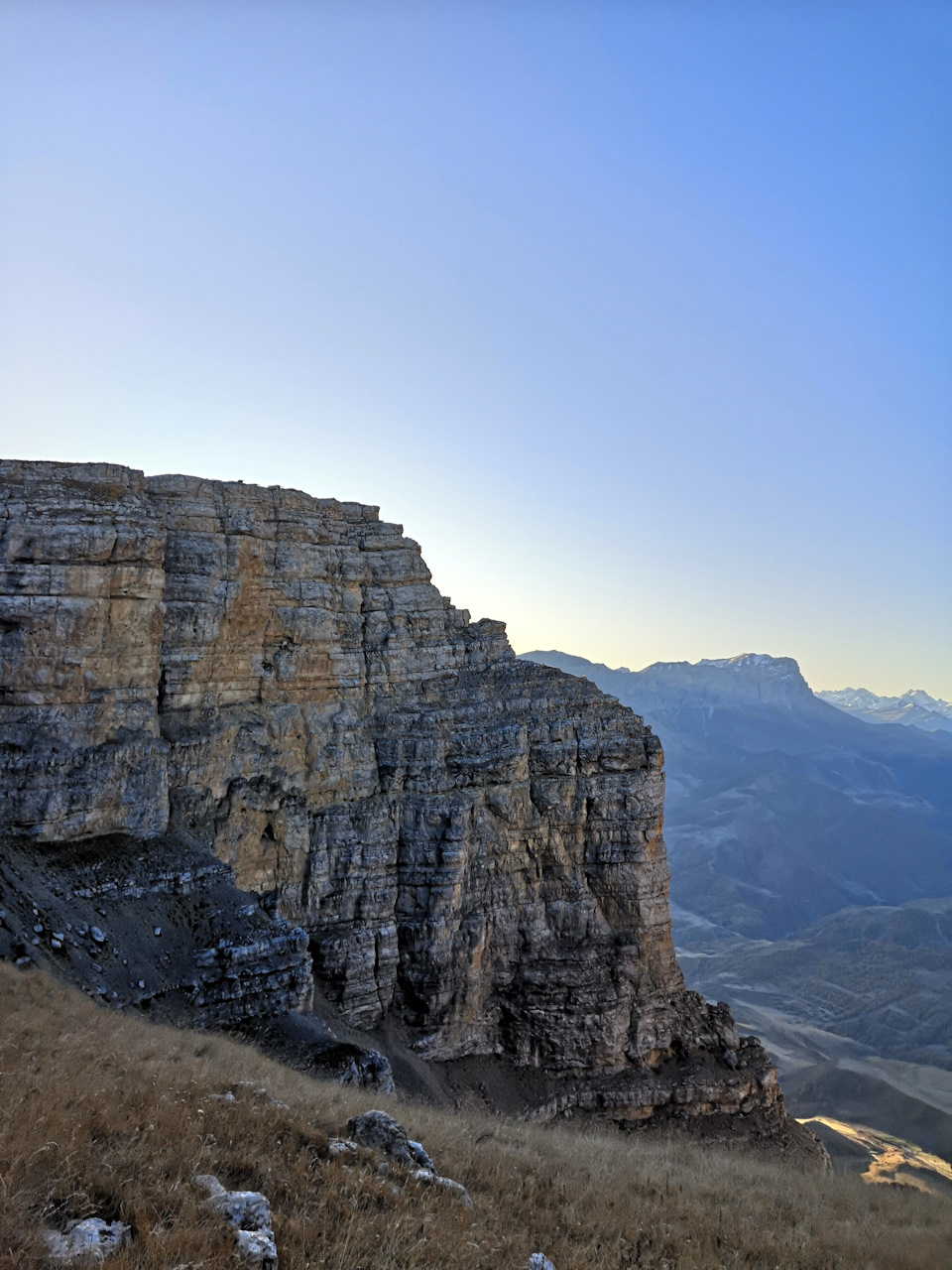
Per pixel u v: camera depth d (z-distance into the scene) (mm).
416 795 69562
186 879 51062
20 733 49688
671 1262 20219
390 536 75625
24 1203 13406
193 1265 12570
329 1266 14289
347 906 65812
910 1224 28406
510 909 70625
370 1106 29672
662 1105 67562
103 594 53312
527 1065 67812
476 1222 18266
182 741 57750
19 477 53438
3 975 33688
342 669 69688
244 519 63844
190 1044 34125
